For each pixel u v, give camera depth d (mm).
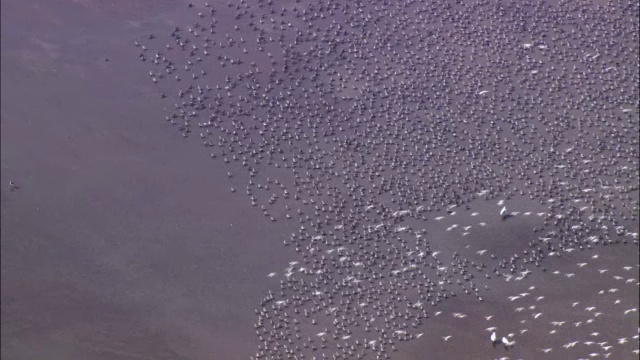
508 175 56250
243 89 57688
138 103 56844
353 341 49594
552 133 58094
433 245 53344
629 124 58844
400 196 54812
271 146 55906
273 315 50219
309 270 51875
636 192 56469
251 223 53375
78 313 49438
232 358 48562
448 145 56938
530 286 52688
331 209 54000
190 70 58188
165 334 49125
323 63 59281
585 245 54438
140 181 54375
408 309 50969
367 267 52188
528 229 54531
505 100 59094
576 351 50719
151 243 52375
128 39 59250
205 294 50781
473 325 50906
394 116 57656
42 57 58156
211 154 55438
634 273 53781
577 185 56406
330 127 56812
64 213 52906
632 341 51344
